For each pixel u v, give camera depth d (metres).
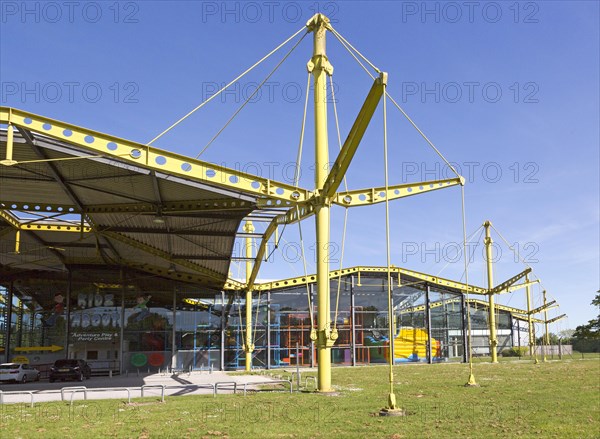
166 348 45.88
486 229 58.06
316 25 24.52
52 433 13.37
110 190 25.00
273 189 22.53
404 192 24.34
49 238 37.03
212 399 20.94
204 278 46.84
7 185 25.05
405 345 56.28
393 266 56.91
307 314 51.78
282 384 28.39
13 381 34.91
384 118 17.23
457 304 60.03
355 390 24.62
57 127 18.58
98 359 44.47
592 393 22.92
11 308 44.56
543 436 12.88
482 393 23.16
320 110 24.17
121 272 46.16
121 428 14.05
